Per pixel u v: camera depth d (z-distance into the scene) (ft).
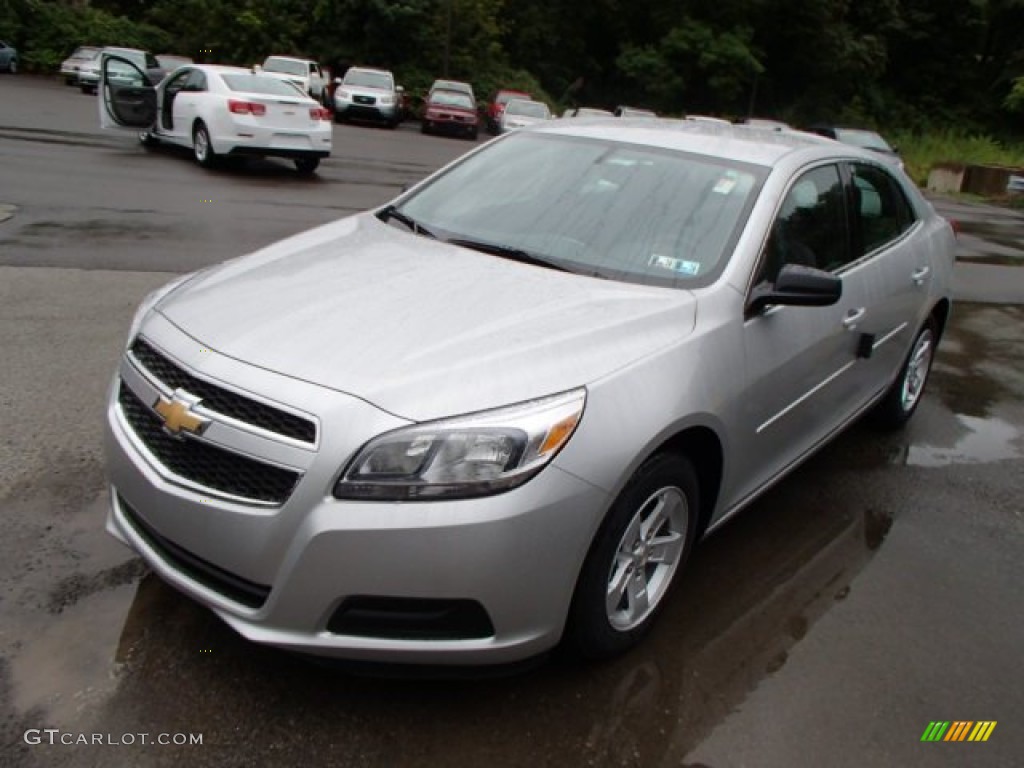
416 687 8.90
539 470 7.93
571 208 11.91
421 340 8.64
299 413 7.81
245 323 8.96
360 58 127.24
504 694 8.93
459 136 98.63
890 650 10.27
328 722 8.36
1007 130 175.42
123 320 19.27
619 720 8.71
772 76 166.09
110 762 7.72
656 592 9.86
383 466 7.66
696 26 154.40
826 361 12.41
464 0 133.59
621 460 8.43
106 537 11.02
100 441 13.46
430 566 7.68
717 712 8.97
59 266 23.58
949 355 23.49
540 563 8.01
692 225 11.27
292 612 7.81
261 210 35.40
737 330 10.27
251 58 123.13
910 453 16.33
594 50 168.76
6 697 8.32
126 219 30.94
